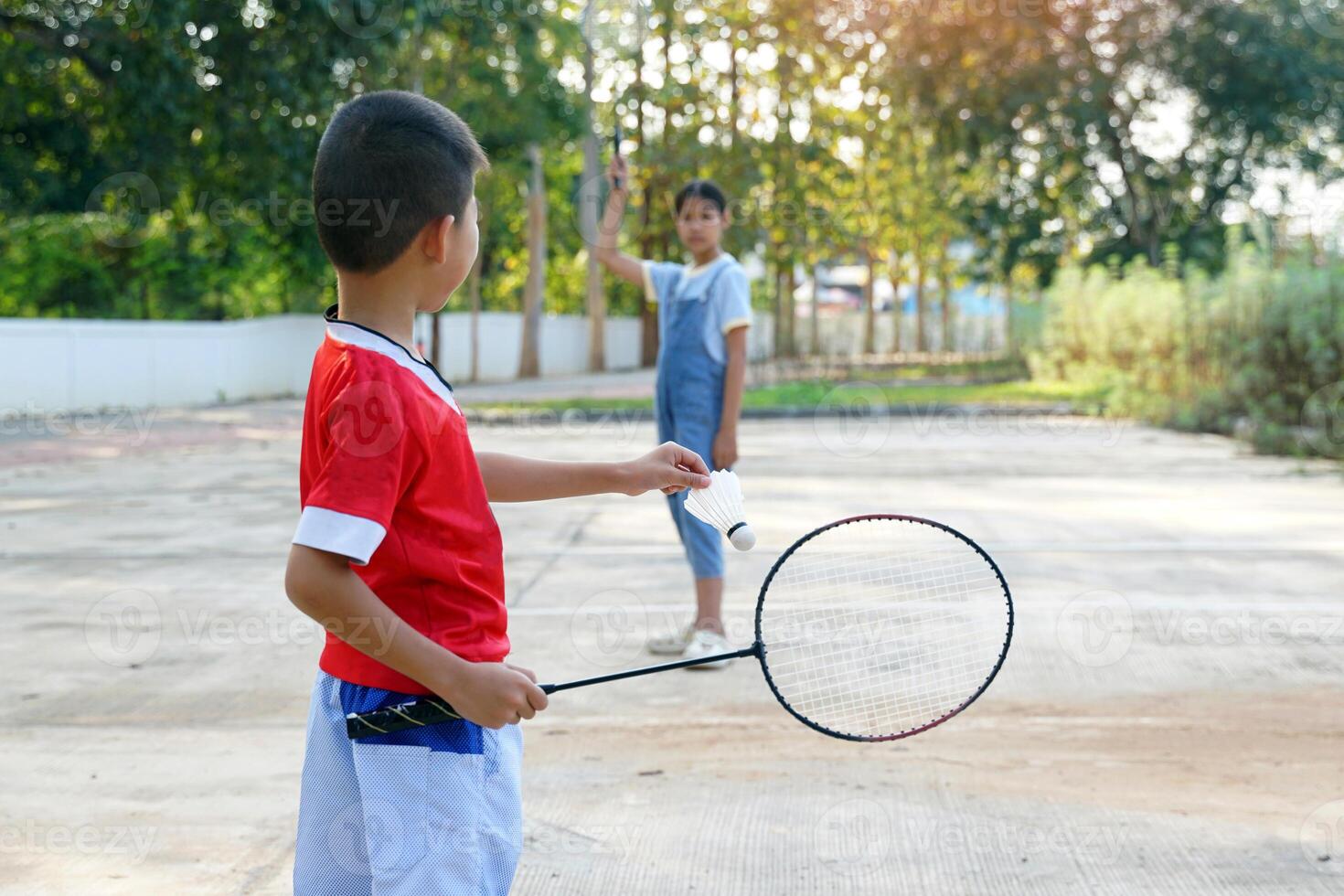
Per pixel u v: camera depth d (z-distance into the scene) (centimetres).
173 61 1582
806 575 224
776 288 2462
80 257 2088
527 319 3120
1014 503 876
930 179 2894
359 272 173
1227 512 836
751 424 1698
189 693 436
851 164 2423
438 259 175
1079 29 2450
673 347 482
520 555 688
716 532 477
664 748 379
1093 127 2473
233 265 2067
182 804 334
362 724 168
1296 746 375
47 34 1692
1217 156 2634
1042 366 2283
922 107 2438
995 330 3206
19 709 417
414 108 175
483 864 172
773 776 354
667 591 596
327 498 157
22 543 738
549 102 2491
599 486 207
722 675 457
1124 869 290
